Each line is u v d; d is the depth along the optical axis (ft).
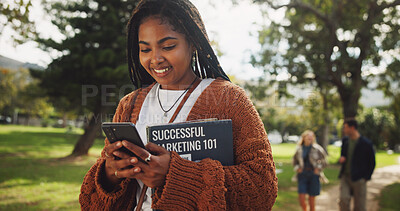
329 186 34.63
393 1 48.52
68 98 49.80
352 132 18.03
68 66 44.65
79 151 50.85
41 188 26.40
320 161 20.54
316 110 69.62
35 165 40.14
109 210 3.52
